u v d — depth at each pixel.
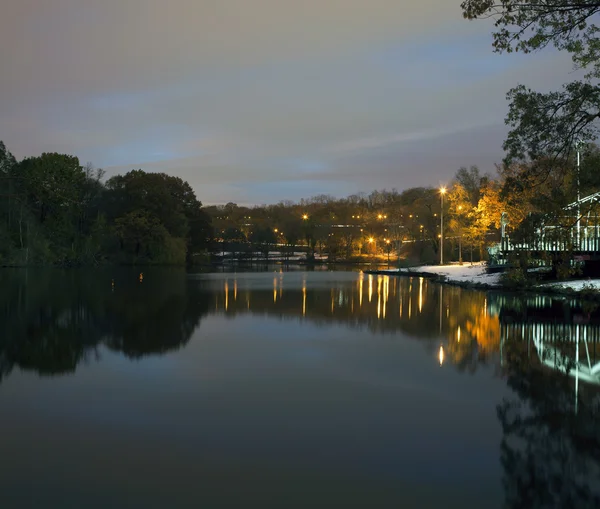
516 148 15.16
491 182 54.38
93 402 10.20
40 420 9.15
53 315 22.58
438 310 25.11
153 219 88.75
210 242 110.88
